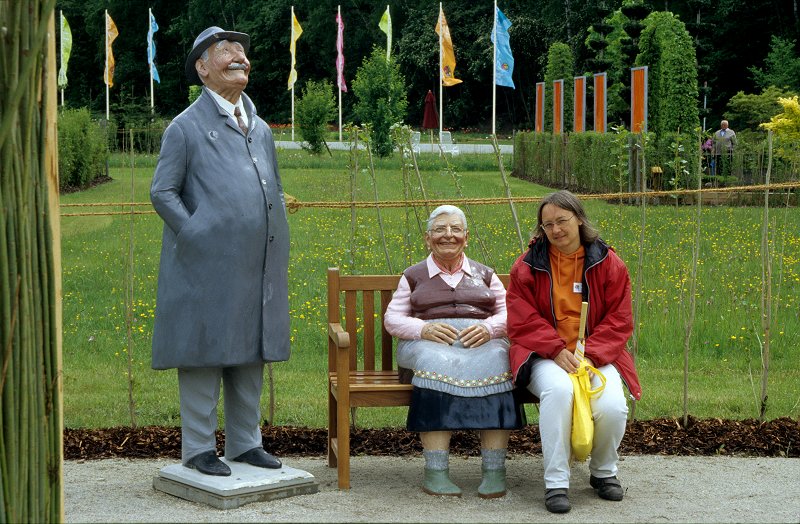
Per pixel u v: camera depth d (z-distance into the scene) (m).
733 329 8.23
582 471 5.01
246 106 4.72
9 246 2.72
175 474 4.52
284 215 4.71
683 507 4.33
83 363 7.66
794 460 5.15
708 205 16.89
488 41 51.53
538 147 23.98
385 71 31.77
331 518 4.12
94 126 22.88
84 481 4.77
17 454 2.77
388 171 23.16
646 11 24.22
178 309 4.44
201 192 4.47
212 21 60.19
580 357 4.49
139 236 13.84
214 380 4.57
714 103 43.34
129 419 6.01
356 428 5.75
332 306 5.16
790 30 40.53
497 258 10.68
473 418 4.42
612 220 13.82
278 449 5.41
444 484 4.52
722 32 41.47
